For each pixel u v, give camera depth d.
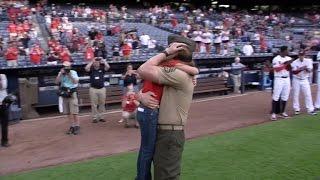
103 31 28.58
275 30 39.53
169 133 3.67
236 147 8.22
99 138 9.43
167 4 57.41
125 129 10.38
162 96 3.70
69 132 9.91
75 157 7.86
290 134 9.34
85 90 13.08
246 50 21.67
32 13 30.73
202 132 9.80
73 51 21.48
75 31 26.09
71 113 9.89
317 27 43.22
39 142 9.14
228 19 42.41
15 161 7.69
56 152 8.28
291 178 6.42
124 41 22.16
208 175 6.54
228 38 26.66
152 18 36.75
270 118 11.47
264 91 18.09
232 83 17.61
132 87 10.67
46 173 6.84
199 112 12.74
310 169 6.84
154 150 3.71
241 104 14.36
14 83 12.27
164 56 3.65
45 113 13.02
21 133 10.08
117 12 38.38
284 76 11.30
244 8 60.09
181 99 3.69
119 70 15.66
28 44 22.72
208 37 24.50
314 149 8.04
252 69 20.03
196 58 17.92
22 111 11.84
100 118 11.41
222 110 13.09
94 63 11.15
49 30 26.58
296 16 51.72
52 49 19.72
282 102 11.61
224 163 7.17
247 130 9.87
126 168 6.98
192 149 8.10
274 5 58.97
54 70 13.40
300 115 11.91
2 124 8.77
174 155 3.69
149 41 25.31
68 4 49.44
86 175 6.66
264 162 7.22
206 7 58.62
